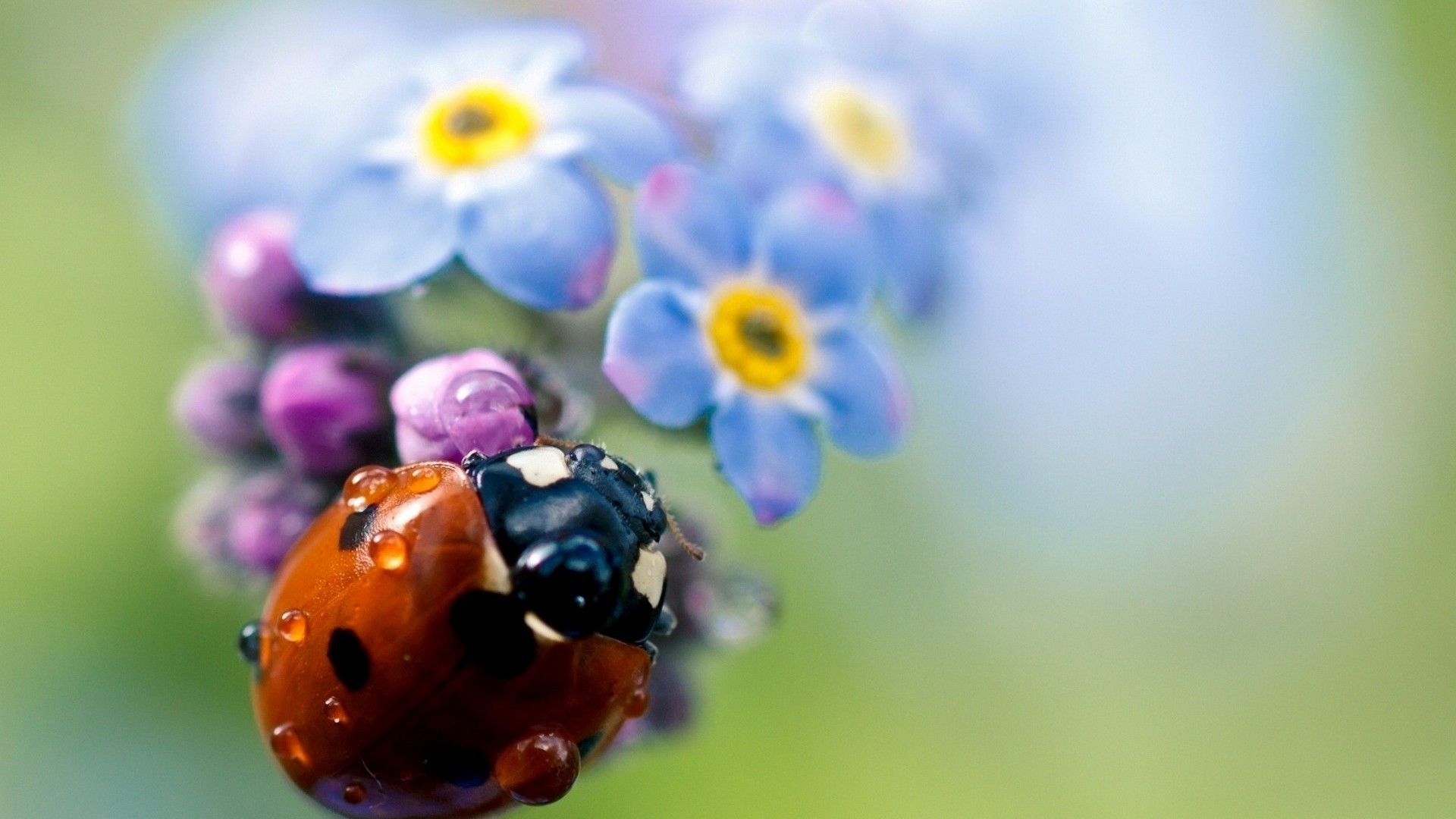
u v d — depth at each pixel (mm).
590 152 48
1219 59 66
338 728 45
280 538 50
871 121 53
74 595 71
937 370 69
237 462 52
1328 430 76
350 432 49
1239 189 68
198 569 56
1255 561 78
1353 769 75
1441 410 78
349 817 46
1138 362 70
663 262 48
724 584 52
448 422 46
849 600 71
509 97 49
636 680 46
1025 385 69
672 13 58
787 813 70
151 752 70
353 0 62
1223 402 72
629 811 69
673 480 52
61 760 69
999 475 72
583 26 58
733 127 52
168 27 71
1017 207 61
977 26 60
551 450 45
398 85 50
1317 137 70
